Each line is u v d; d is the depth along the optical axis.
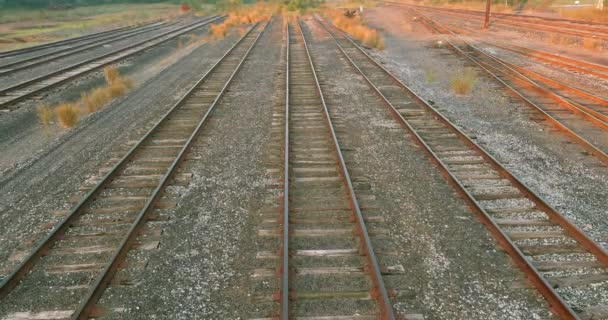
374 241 5.21
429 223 5.60
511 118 9.85
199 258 4.94
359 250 5.03
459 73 14.45
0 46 25.02
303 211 5.93
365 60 17.20
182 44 23.36
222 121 9.81
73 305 4.24
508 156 7.69
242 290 4.43
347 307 4.19
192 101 11.54
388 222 5.64
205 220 5.72
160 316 4.10
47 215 5.91
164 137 8.83
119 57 18.44
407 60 17.69
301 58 17.92
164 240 5.29
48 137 9.08
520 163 7.39
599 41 19.42
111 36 27.17
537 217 5.68
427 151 7.77
